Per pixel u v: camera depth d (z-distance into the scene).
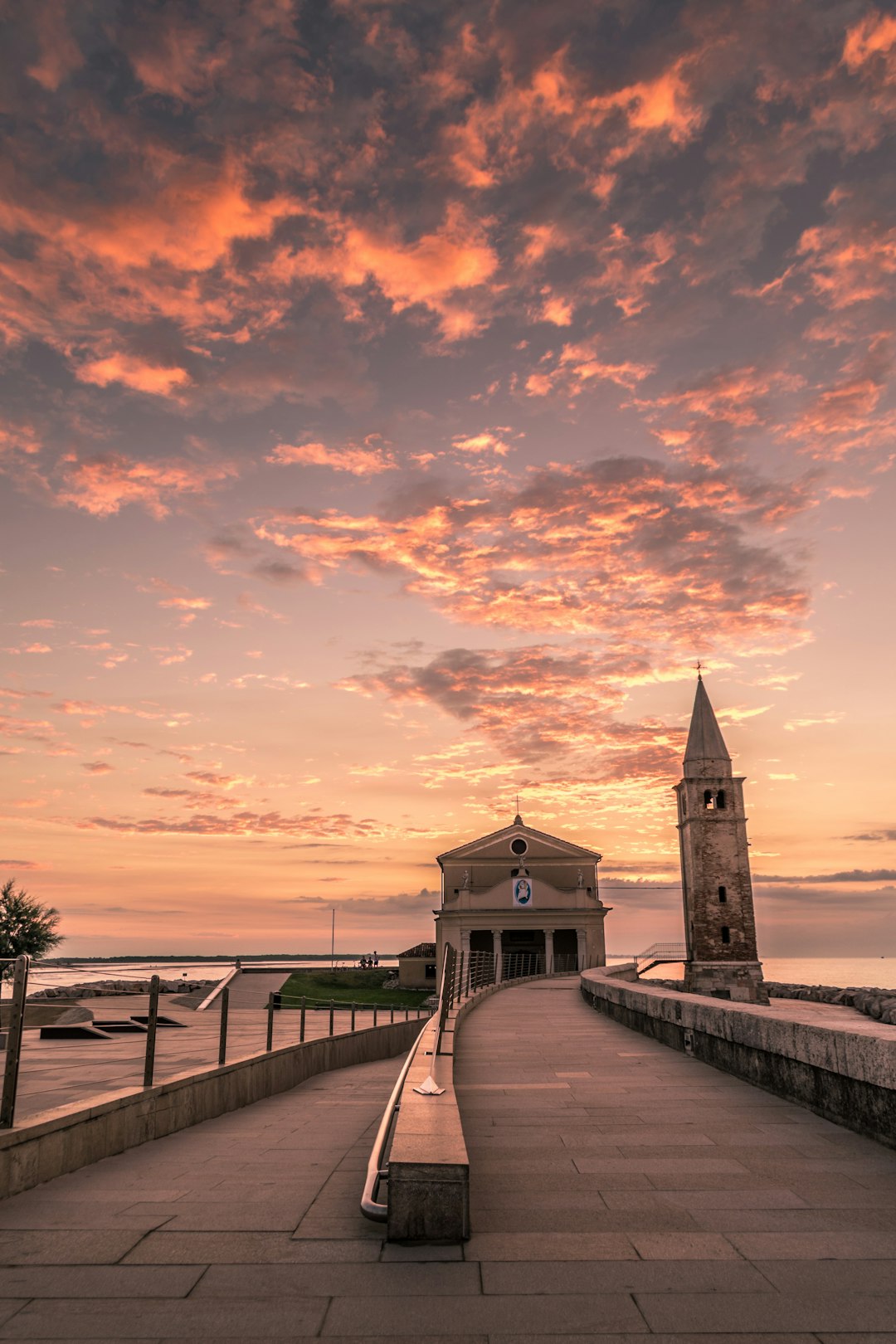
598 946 54.38
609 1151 6.51
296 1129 8.90
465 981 24.55
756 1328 3.54
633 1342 3.44
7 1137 5.64
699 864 59.47
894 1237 4.58
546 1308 3.75
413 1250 4.48
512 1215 5.01
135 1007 36.44
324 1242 4.63
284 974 63.06
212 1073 9.91
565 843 57.84
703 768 60.84
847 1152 6.42
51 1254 4.46
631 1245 4.50
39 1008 24.44
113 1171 6.52
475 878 57.81
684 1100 8.59
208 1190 5.85
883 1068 6.52
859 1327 3.55
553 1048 13.31
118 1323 3.62
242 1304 3.81
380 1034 23.97
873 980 185.50
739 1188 5.49
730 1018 10.14
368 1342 3.46
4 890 51.31
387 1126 6.07
